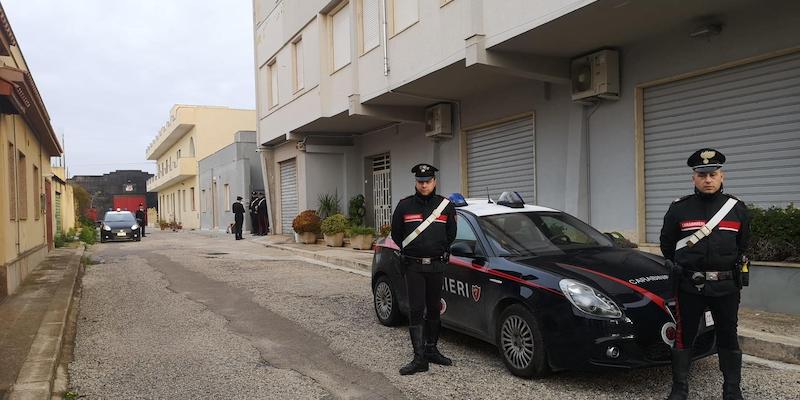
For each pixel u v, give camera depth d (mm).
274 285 11055
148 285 11477
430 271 5664
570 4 8141
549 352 5062
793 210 7043
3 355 5828
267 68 21516
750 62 8148
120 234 25531
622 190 9852
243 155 27578
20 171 12047
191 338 7148
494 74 11289
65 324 7574
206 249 19469
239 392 5203
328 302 9227
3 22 8430
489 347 6477
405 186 16375
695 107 8891
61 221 25562
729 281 4363
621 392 4938
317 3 16297
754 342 5918
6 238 9250
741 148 8344
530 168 11852
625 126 9781
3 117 9281
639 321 4797
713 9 8086
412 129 15906
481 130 13297
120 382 5531
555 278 5172
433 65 11148
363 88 13992
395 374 5617
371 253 15094
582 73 10078
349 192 19344
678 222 4531
